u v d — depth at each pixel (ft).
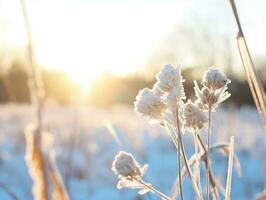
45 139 1.56
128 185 0.95
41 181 1.53
